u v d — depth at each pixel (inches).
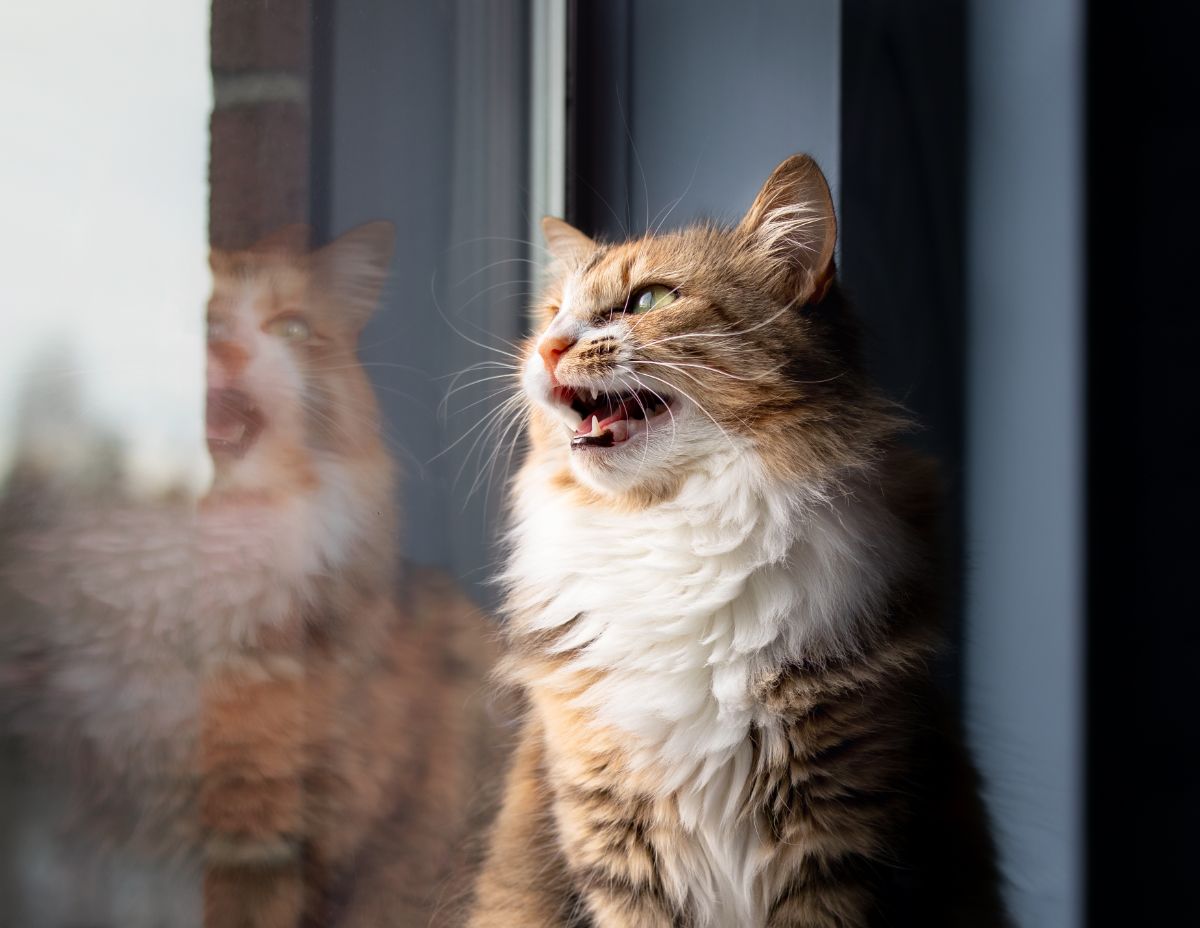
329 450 56.3
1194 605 61.4
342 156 54.0
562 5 77.3
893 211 69.8
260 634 49.9
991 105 66.3
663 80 77.0
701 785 47.9
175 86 41.9
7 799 39.2
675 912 48.8
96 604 41.5
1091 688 61.9
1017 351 65.7
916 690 49.4
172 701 44.8
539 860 53.3
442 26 63.9
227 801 48.6
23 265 37.3
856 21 70.9
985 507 65.7
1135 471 62.4
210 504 47.1
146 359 41.8
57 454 39.5
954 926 49.3
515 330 72.5
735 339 52.2
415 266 62.7
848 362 54.5
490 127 70.1
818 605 49.4
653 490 52.0
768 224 56.1
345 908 54.2
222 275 47.5
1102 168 62.6
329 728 53.7
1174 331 61.8
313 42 49.7
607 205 78.3
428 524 64.8
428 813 58.7
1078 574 62.9
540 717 53.8
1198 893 60.1
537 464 58.1
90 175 39.1
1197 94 60.6
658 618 50.1
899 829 47.4
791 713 47.4
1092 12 62.4
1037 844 60.5
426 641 61.4
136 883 43.8
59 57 37.9
